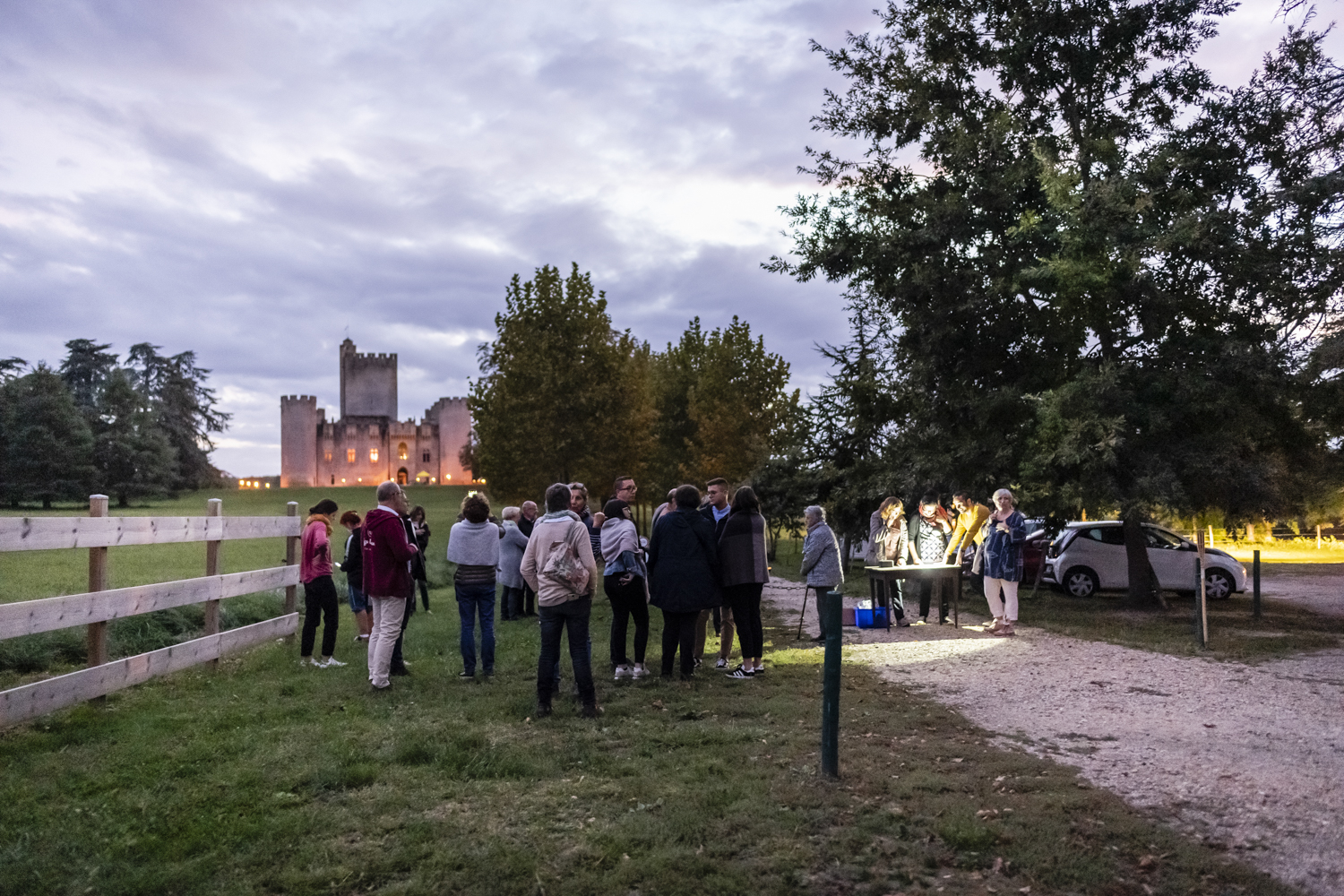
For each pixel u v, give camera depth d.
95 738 5.96
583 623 6.99
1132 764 5.58
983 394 15.30
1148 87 15.96
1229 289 14.02
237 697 7.36
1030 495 14.06
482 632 8.60
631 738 6.13
